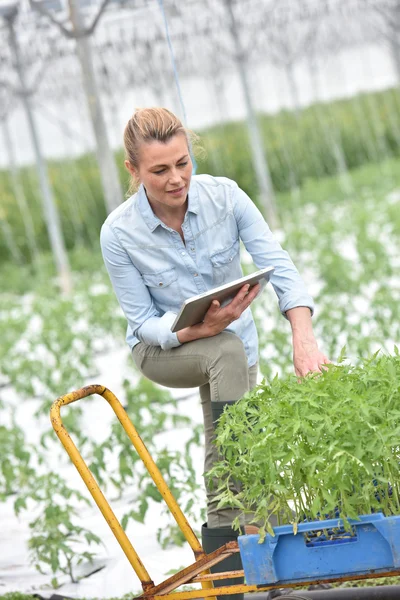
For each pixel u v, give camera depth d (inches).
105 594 190.1
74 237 1027.9
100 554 217.9
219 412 150.1
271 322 442.6
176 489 219.8
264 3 786.2
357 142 1235.2
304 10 857.5
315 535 125.1
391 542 118.4
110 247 160.4
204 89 1152.2
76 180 1034.7
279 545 123.0
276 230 818.2
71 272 884.0
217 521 154.5
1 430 299.0
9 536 244.7
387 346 351.3
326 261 507.5
